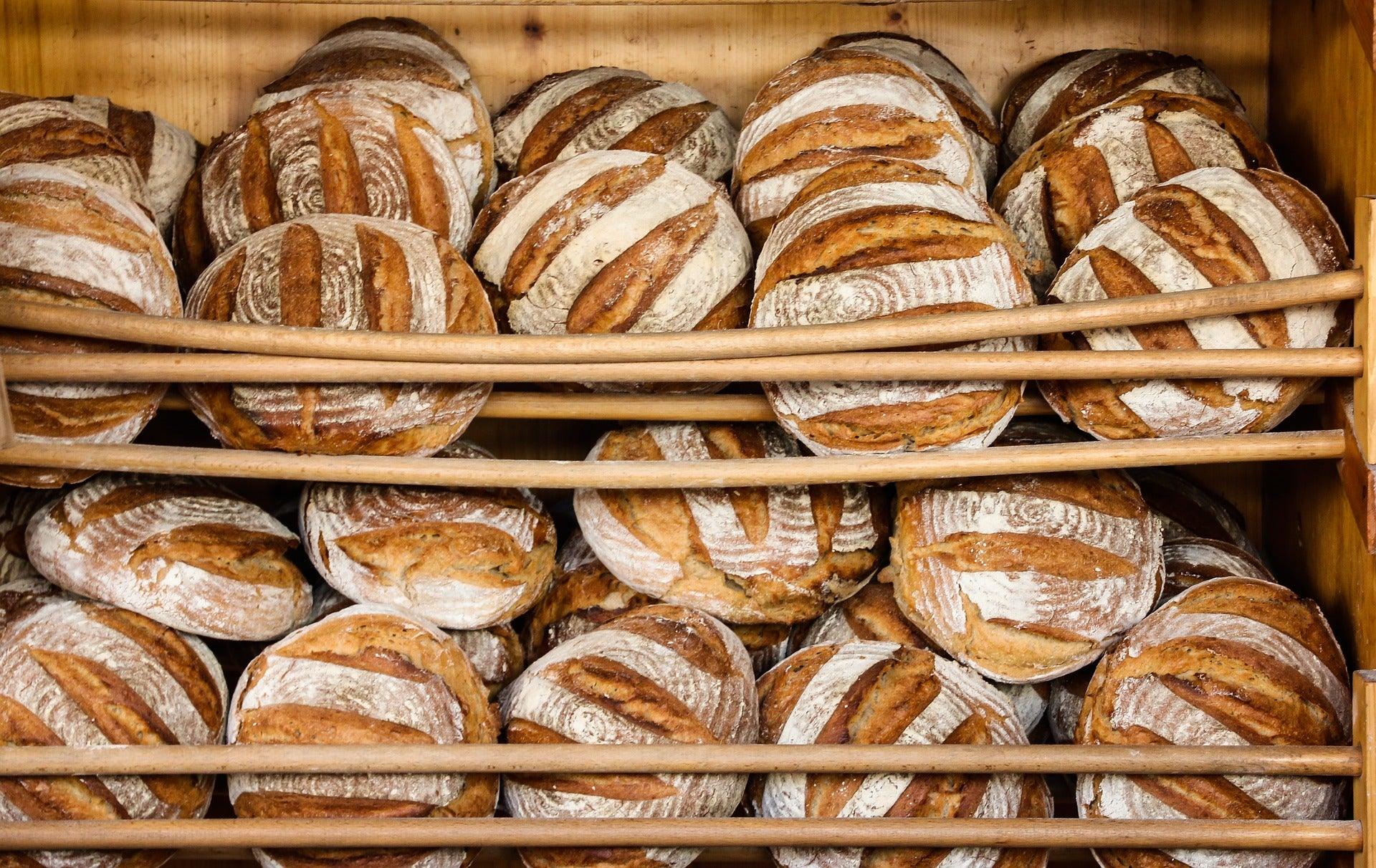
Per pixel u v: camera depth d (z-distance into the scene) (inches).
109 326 41.9
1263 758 43.3
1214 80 56.3
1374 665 46.4
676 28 60.7
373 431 45.0
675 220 48.3
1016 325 42.2
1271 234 45.3
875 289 44.3
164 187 53.5
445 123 53.3
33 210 43.8
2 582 50.0
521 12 60.2
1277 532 58.9
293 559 55.6
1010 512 47.0
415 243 47.2
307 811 43.8
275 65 59.9
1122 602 47.1
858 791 44.5
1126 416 46.1
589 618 52.0
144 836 42.1
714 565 48.1
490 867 55.0
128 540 45.7
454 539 48.3
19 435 43.1
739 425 50.8
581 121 55.0
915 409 44.8
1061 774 53.6
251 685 45.6
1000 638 46.9
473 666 50.2
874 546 50.2
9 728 42.8
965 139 52.6
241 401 44.6
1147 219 46.5
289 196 49.4
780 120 51.7
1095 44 60.7
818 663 48.2
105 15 59.2
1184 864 45.3
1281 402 45.9
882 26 60.8
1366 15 43.1
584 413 48.6
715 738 44.9
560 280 47.9
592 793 44.7
